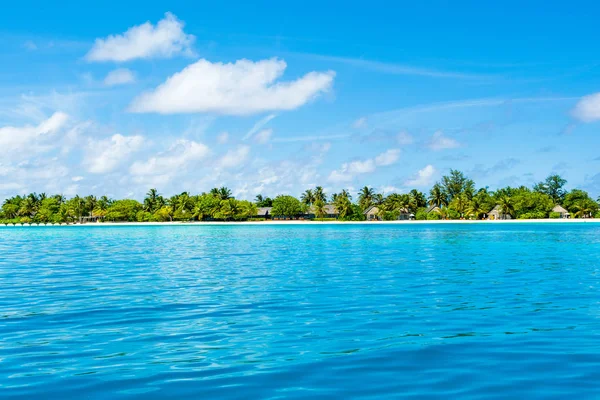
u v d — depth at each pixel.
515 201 182.50
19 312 18.39
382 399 9.42
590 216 182.75
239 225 194.62
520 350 12.70
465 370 11.12
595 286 24.12
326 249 53.72
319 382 10.39
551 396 9.51
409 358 12.05
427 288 23.75
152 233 118.50
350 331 14.95
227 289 23.92
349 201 198.12
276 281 26.80
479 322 16.08
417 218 196.62
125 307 19.27
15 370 11.32
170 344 13.58
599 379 10.41
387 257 42.19
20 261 42.00
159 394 9.75
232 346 13.31
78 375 10.93
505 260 38.59
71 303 20.31
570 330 14.88
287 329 15.28
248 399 9.48
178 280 27.75
